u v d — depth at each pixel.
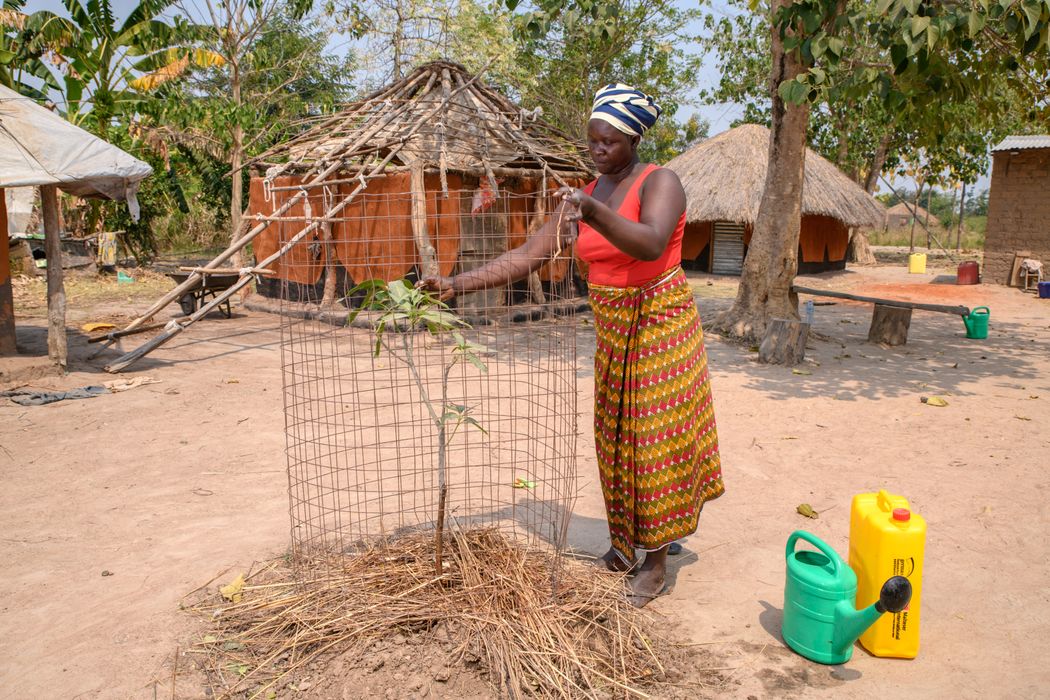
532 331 9.10
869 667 2.81
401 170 9.62
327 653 2.74
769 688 2.68
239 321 11.32
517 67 20.67
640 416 3.06
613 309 3.05
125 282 15.98
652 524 3.14
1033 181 17.14
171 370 7.99
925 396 7.11
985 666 2.82
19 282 14.77
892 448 5.53
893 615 2.83
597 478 4.88
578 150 11.99
